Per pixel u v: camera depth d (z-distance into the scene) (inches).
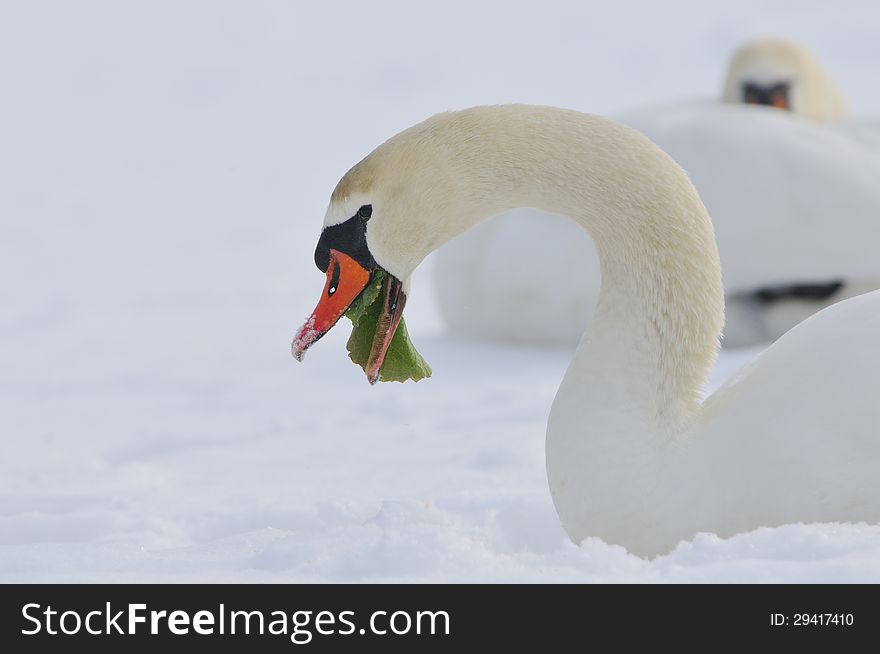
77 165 1585.9
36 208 1282.0
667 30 2674.7
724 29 2598.4
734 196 582.6
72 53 2655.0
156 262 987.3
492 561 270.1
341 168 1477.6
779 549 264.1
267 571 285.9
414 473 410.6
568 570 264.4
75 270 963.3
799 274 580.7
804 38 2372.0
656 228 314.3
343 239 325.7
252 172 1478.8
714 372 531.2
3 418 548.7
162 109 2076.8
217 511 359.9
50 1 3139.8
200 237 1100.5
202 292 855.7
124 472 438.6
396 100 2046.0
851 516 283.1
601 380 307.3
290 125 1852.9
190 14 3088.1
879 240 577.6
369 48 2684.5
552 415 308.8
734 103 795.4
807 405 288.0
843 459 283.3
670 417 302.0
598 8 3026.6
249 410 538.3
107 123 1941.4
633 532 297.6
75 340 719.7
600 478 299.9
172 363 645.3
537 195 322.7
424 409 510.3
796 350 296.8
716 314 313.7
